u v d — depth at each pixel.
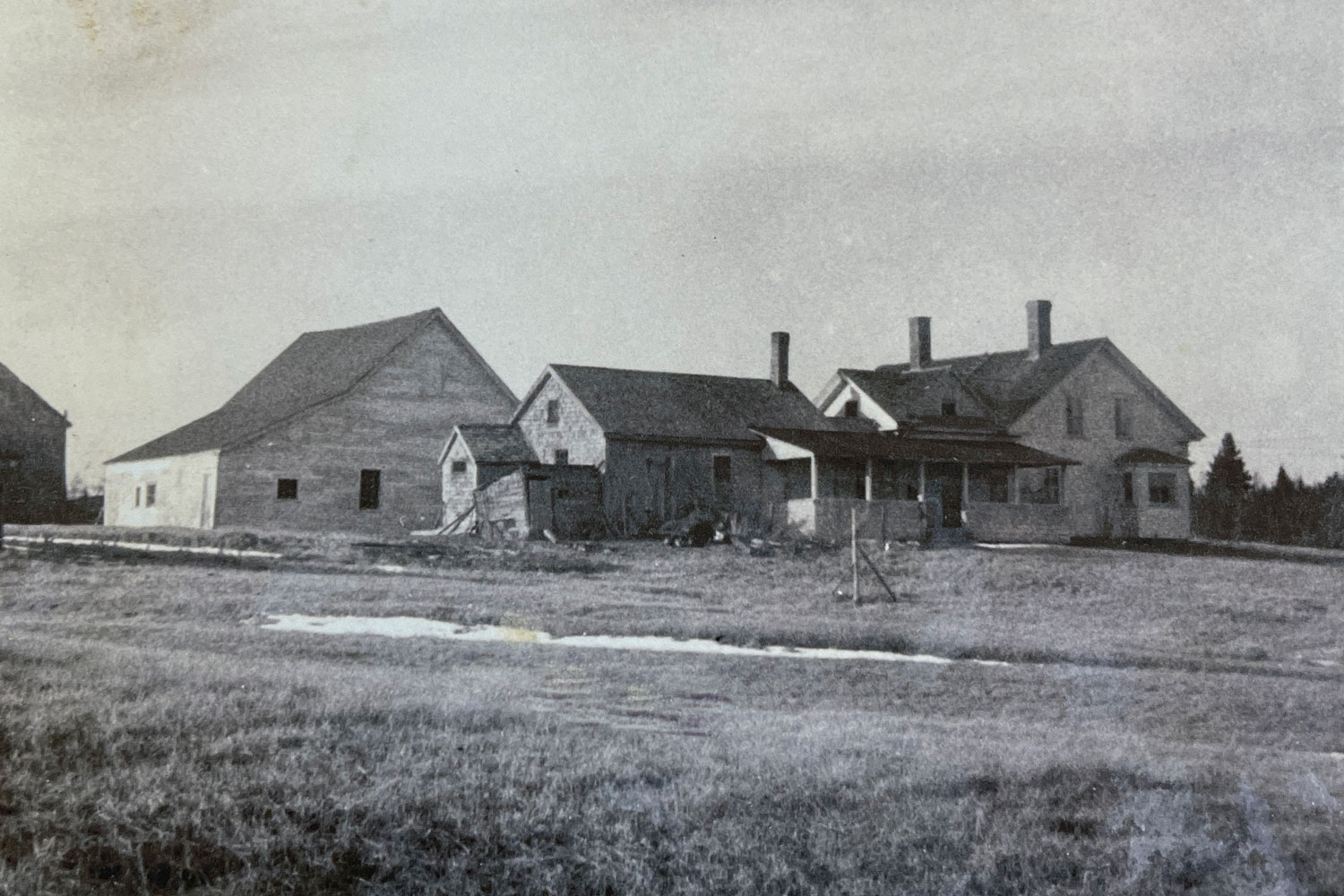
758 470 42.06
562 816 10.41
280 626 20.17
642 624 22.36
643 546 36.69
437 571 29.28
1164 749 14.66
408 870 9.67
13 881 8.82
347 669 15.95
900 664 20.11
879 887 9.98
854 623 24.28
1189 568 37.50
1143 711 17.77
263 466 39.44
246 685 13.27
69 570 25.27
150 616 20.66
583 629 21.47
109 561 27.38
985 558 36.66
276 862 9.50
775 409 44.91
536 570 30.64
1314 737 16.80
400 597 23.89
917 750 12.95
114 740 11.00
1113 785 12.38
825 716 15.19
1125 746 14.38
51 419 41.12
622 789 11.03
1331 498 57.28
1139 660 22.16
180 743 11.07
